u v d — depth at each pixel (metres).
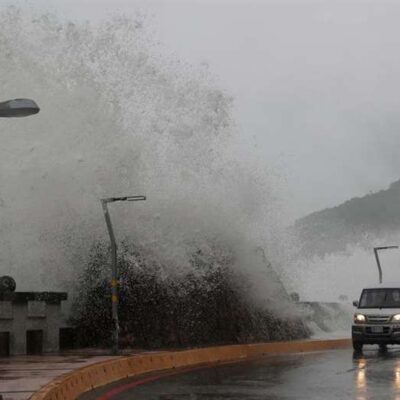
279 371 30.14
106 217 34.69
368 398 21.50
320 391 23.27
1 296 32.25
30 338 34.28
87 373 24.88
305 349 44.84
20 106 18.91
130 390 23.92
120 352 34.00
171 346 39.78
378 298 44.28
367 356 38.84
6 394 19.20
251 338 45.38
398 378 27.12
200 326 42.16
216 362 35.16
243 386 24.80
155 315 40.34
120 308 39.91
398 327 42.19
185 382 26.16
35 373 24.33
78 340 38.97
